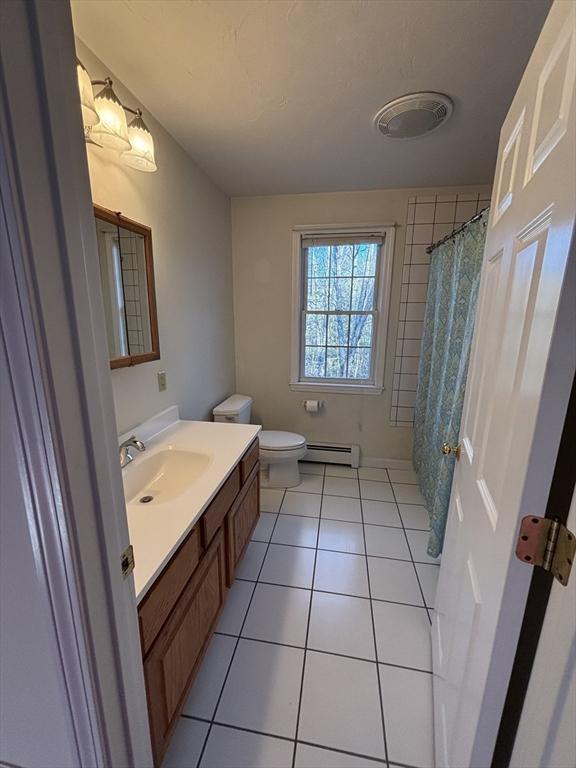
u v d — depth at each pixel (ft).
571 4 1.76
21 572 1.74
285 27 3.62
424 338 8.52
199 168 6.91
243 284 9.32
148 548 3.06
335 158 6.57
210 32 3.67
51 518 1.59
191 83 4.49
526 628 1.91
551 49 2.01
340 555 6.42
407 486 8.95
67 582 1.68
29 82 1.26
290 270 9.04
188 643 3.57
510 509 1.94
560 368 1.62
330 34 3.71
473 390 3.60
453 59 4.07
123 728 2.11
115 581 1.92
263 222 8.86
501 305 2.72
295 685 4.17
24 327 1.37
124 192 4.66
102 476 1.75
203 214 7.20
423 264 8.48
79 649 1.78
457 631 3.11
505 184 2.96
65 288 1.47
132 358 4.86
